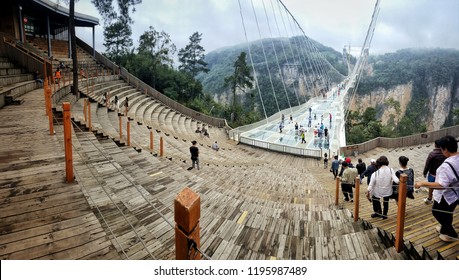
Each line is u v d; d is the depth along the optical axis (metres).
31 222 3.91
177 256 2.27
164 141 14.86
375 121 47.72
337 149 22.33
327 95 61.41
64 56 29.89
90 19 32.22
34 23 31.05
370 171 8.18
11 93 12.70
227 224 5.75
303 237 5.27
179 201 2.19
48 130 8.19
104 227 4.40
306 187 10.86
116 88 25.78
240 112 44.50
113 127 13.12
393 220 5.59
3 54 18.59
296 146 23.11
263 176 12.19
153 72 38.41
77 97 16.50
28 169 5.47
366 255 4.52
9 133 7.76
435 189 4.06
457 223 4.52
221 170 12.09
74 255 3.41
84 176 5.75
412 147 19.69
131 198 5.66
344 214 6.79
